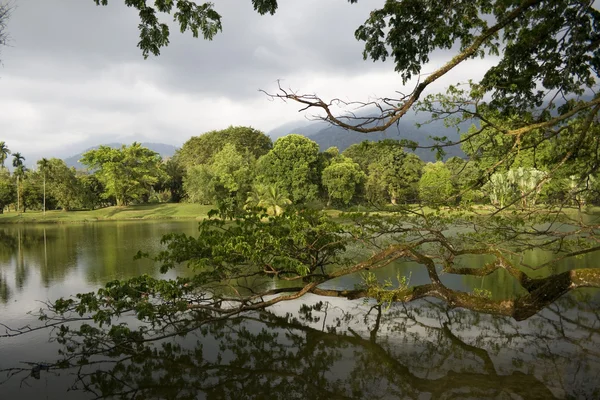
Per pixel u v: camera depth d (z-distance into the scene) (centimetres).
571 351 755
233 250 909
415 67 611
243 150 8438
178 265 1722
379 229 910
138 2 632
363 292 916
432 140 621
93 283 1420
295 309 1075
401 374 700
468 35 582
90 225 4741
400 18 584
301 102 449
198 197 6675
